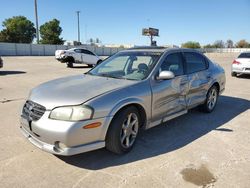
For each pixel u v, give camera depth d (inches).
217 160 146.9
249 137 181.5
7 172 131.4
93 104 132.4
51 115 130.5
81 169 135.3
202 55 229.8
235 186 122.1
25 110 146.1
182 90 190.9
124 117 145.4
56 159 145.0
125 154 152.5
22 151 154.0
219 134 186.2
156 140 173.8
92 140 134.0
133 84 156.3
